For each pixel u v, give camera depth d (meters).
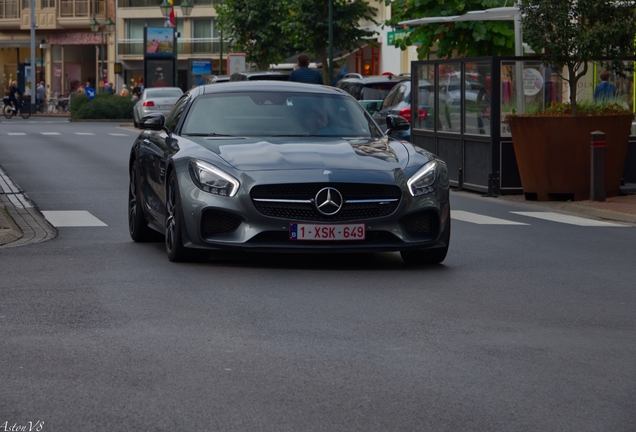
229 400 5.19
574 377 5.76
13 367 5.78
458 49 26.12
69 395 5.25
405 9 26.39
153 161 10.48
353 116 10.86
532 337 6.78
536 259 10.58
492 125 18.91
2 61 87.12
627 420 4.99
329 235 9.10
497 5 24.80
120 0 84.50
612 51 18.06
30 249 10.74
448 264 10.09
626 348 6.52
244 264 9.73
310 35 43.44
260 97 10.91
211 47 83.88
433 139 21.53
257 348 6.28
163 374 5.66
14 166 22.95
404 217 9.30
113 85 85.12
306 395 5.29
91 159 25.36
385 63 54.72
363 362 5.99
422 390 5.43
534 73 19.02
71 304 7.60
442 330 6.91
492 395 5.37
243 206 9.08
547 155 17.73
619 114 17.81
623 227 14.20
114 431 4.70
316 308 7.57
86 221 13.51
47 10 84.56
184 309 7.45
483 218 14.84
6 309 7.40
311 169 9.19
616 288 8.84
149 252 10.50
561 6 17.59
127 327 6.82
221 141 10.01
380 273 9.35
